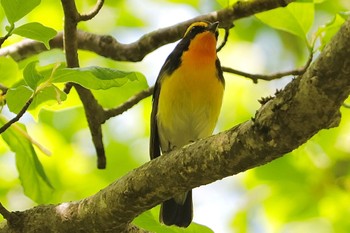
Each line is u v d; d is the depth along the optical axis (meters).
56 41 12.41
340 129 13.81
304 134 6.25
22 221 8.02
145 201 7.50
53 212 7.97
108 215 7.68
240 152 6.64
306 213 13.67
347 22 5.64
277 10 10.59
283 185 13.74
